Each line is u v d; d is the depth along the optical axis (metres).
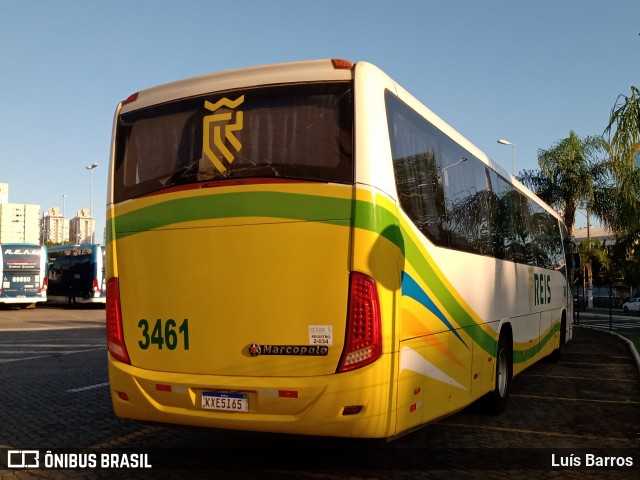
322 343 4.77
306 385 4.72
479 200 7.70
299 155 5.02
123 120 5.88
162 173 5.53
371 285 4.72
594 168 29.73
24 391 9.57
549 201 30.23
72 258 37.66
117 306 5.62
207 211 5.23
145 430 7.14
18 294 33.94
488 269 7.82
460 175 7.02
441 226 6.19
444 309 6.08
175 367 5.25
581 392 10.12
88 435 6.92
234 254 5.09
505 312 8.59
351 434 4.68
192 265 5.25
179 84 5.66
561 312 14.34
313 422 4.71
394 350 4.88
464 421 7.87
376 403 4.68
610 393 10.03
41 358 13.56
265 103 5.21
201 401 5.08
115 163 5.84
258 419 4.86
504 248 8.76
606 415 8.28
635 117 11.07
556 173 30.41
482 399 8.09
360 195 4.79
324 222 4.85
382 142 5.00
